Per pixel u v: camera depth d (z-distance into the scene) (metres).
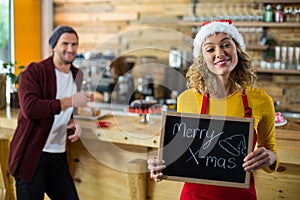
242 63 1.88
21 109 2.44
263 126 1.89
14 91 3.38
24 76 2.47
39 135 2.44
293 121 2.83
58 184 2.57
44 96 2.50
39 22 5.30
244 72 1.88
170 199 2.55
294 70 4.35
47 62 2.56
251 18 4.48
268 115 1.87
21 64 5.02
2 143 2.95
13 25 4.91
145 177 2.58
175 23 4.98
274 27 4.53
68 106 2.42
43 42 5.34
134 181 2.51
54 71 2.55
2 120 2.95
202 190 1.87
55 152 2.54
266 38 4.56
